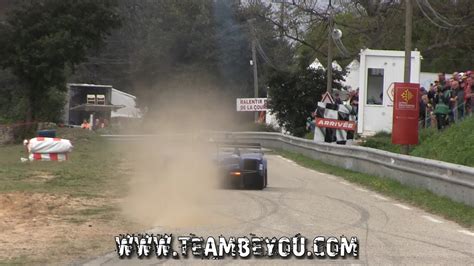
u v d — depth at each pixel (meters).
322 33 151.12
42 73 119.50
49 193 43.72
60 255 25.84
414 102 65.81
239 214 37.41
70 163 68.25
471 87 71.44
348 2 152.50
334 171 70.44
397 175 54.38
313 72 130.62
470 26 144.75
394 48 158.50
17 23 116.25
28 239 28.53
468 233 32.84
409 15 68.06
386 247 28.81
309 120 123.75
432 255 27.30
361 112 96.25
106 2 122.62
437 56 165.50
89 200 41.56
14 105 175.25
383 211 40.28
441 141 66.19
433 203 42.16
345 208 41.16
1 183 48.50
